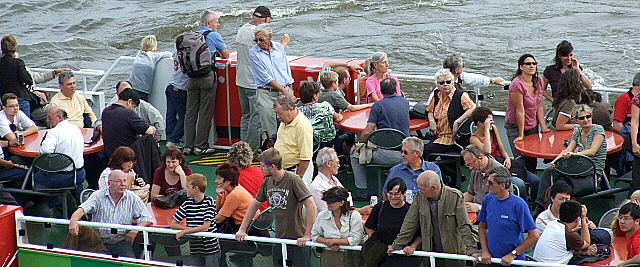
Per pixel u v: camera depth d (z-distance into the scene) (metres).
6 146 38.25
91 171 39.19
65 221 30.16
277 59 42.41
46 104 45.00
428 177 26.16
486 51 98.94
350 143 40.94
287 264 28.42
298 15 116.38
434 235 26.64
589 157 34.09
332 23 112.81
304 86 38.88
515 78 37.41
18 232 30.66
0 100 43.44
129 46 109.56
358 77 43.03
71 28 115.00
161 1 125.38
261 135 42.28
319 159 31.09
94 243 29.97
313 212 28.45
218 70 44.59
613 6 112.94
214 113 45.22
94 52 107.00
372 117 37.34
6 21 118.00
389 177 31.45
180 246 29.20
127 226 29.50
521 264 26.17
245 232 28.84
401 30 108.38
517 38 102.50
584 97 37.81
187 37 43.22
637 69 90.44
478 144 34.66
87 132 40.88
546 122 40.34
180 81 44.44
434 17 112.94
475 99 41.25
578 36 101.94
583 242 27.73
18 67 43.09
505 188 26.53
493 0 119.12
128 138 37.19
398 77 42.31
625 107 37.09
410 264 26.98
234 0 124.06
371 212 27.69
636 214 27.27
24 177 36.88
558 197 29.17
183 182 33.25
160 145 46.34
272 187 28.86
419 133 41.12
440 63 96.75
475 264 26.44
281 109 34.31
